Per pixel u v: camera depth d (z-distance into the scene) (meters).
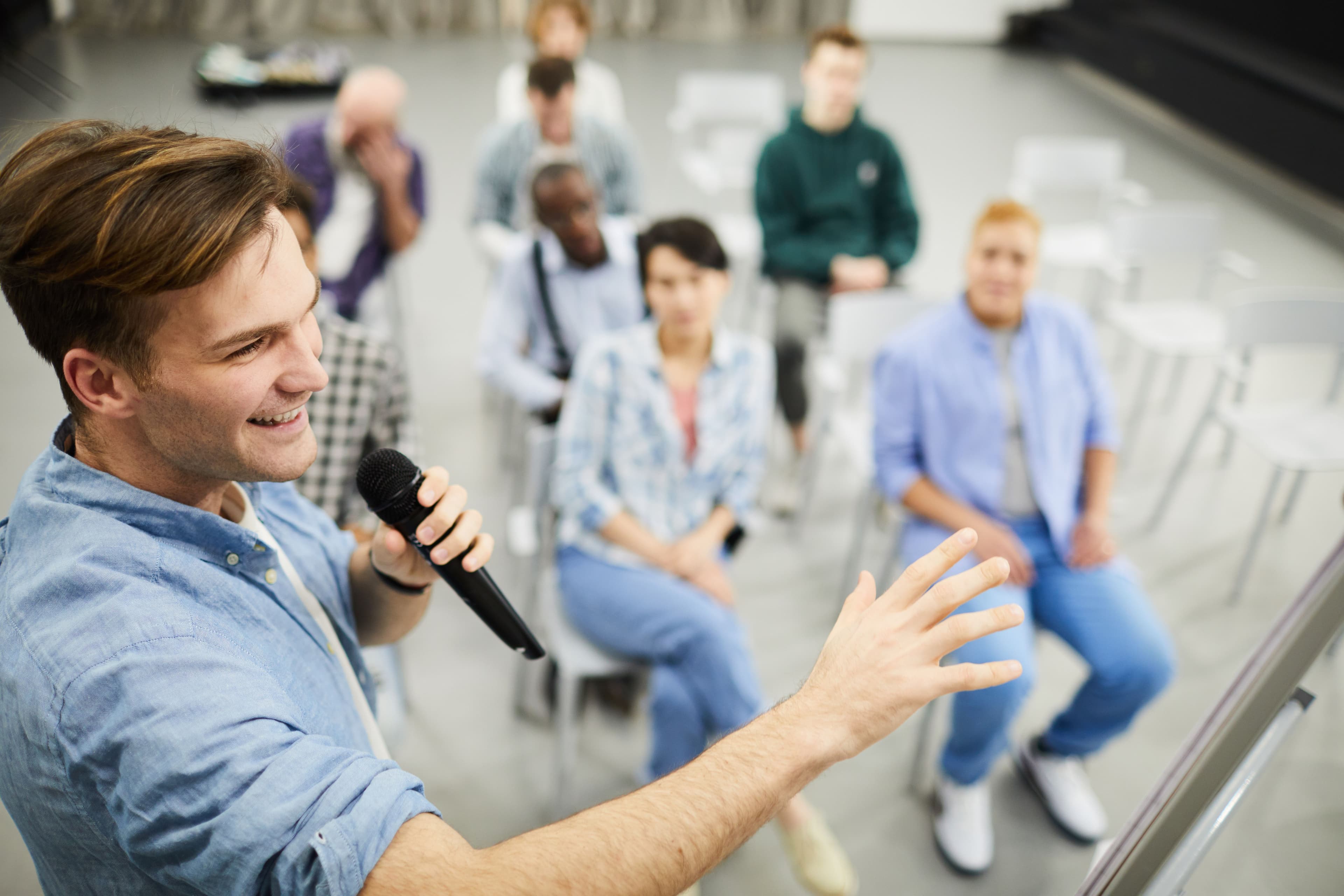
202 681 0.59
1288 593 2.70
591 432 1.98
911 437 2.13
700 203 5.30
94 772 0.58
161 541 0.67
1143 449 3.35
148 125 0.62
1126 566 2.03
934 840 1.98
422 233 4.78
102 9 7.79
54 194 0.54
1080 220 5.32
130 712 0.58
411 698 2.25
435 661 2.36
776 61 8.34
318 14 8.41
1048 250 3.88
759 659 2.43
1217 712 0.79
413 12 8.58
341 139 2.64
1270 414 2.81
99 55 7.12
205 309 0.58
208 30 8.08
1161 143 6.62
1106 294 4.34
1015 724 2.25
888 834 1.99
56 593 0.61
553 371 2.66
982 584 0.62
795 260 3.36
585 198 2.44
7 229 0.56
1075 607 1.96
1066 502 2.07
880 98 7.38
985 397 2.07
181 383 0.60
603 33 8.94
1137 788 2.11
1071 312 2.15
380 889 0.55
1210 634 2.55
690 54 8.42
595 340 2.00
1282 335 2.81
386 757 0.87
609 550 1.94
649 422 1.97
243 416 0.62
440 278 4.36
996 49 9.13
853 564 2.66
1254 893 0.82
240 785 0.56
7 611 0.63
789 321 3.20
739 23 9.11
